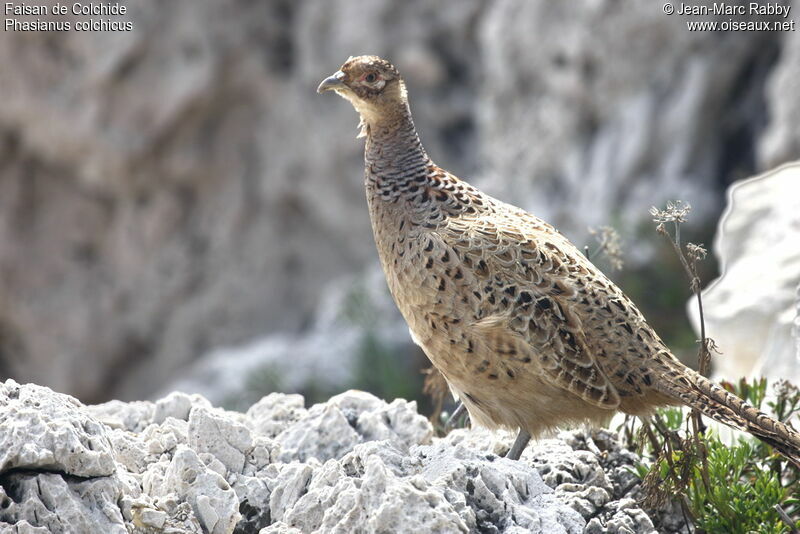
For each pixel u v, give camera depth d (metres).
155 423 6.30
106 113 18.62
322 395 14.73
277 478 5.41
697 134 14.35
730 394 5.41
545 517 5.01
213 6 18.50
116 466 4.83
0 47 18.31
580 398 5.68
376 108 6.10
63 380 20.44
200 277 19.91
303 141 18.73
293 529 4.86
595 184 14.97
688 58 14.41
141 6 18.33
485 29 16.81
